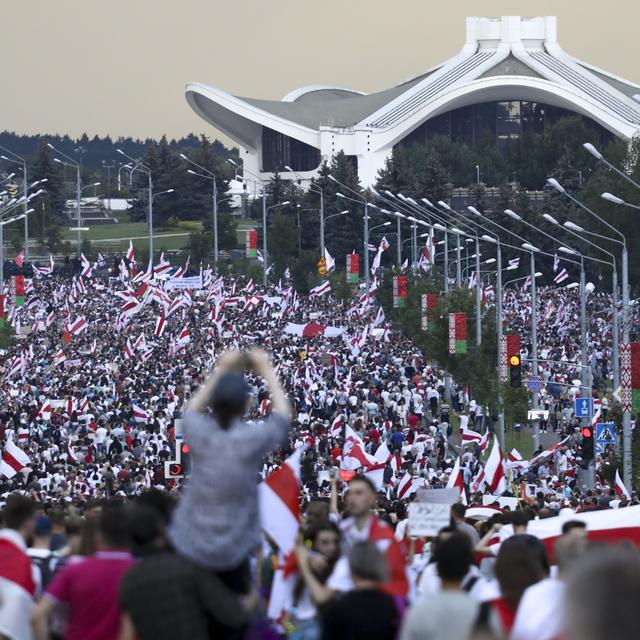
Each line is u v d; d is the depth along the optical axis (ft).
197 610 78.07
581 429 434.30
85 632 88.02
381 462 282.97
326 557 103.40
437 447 451.53
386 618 80.18
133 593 78.07
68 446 394.32
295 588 103.55
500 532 136.56
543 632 76.43
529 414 497.87
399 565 103.09
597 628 49.08
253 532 79.51
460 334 595.47
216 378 81.35
